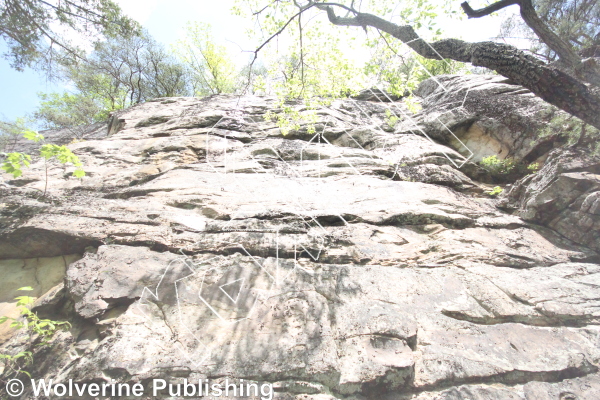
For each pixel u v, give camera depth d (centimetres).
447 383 224
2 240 337
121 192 451
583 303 285
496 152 588
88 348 248
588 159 414
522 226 412
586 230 376
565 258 356
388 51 487
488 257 345
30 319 278
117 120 848
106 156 579
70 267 308
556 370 232
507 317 274
